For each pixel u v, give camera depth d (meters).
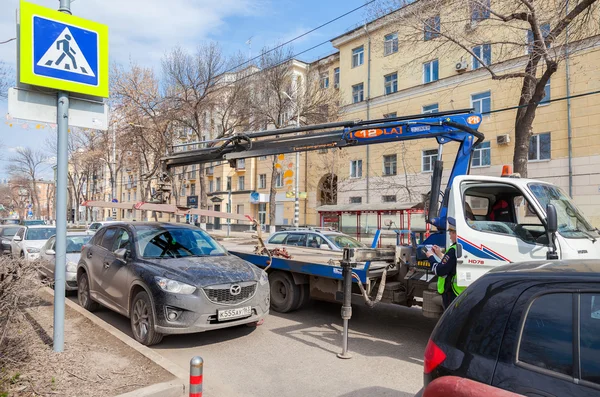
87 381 4.00
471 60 24.11
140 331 5.66
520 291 2.16
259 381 4.57
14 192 87.50
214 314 5.46
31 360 4.43
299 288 7.62
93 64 5.00
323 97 28.44
